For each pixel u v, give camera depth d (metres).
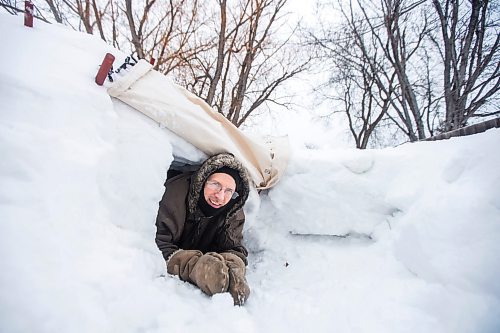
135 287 0.97
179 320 0.99
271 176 2.05
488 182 1.32
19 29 1.44
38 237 0.78
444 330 1.06
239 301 1.33
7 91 1.02
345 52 7.21
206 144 1.70
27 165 0.88
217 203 1.72
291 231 2.12
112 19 5.55
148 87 1.56
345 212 2.00
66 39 1.58
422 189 1.76
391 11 5.91
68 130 1.07
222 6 5.84
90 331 0.74
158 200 1.39
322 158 2.12
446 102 5.59
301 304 1.38
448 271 1.22
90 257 0.90
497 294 1.06
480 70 5.26
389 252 1.67
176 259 1.49
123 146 1.34
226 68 6.58
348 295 1.43
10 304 0.66
